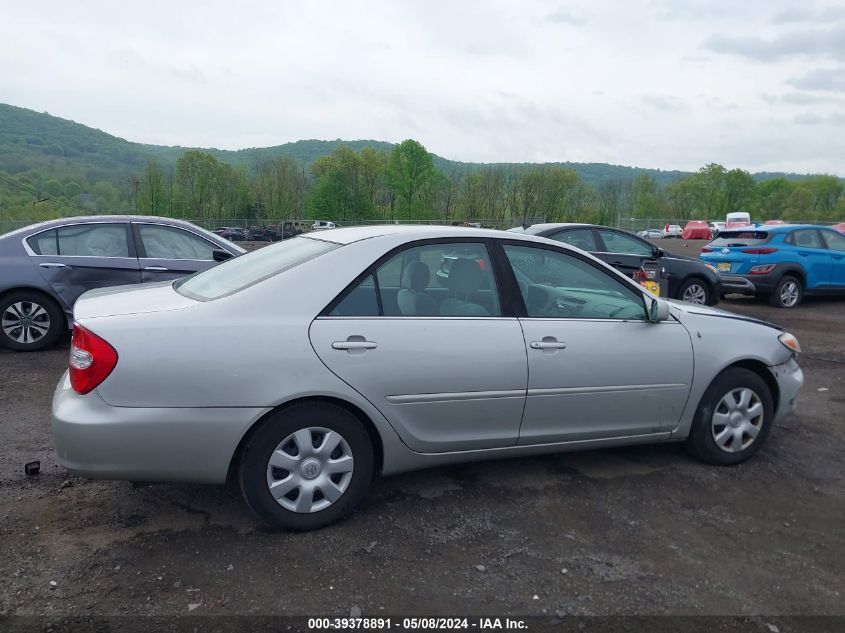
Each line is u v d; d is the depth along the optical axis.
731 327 4.66
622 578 3.20
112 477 3.26
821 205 86.44
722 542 3.59
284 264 3.79
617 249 11.16
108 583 3.03
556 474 4.42
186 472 3.33
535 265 4.20
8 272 7.33
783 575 3.29
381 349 3.58
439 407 3.75
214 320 3.37
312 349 3.44
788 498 4.18
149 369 3.23
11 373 6.60
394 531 3.58
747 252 12.84
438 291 3.88
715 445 4.58
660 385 4.34
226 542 3.42
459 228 4.12
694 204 89.94
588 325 4.16
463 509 3.87
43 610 2.82
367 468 3.65
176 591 2.98
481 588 3.08
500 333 3.89
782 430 5.48
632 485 4.28
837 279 13.13
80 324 3.32
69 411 3.24
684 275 11.48
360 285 3.66
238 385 3.32
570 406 4.09
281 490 3.46
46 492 3.95
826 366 7.84
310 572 3.17
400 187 60.28
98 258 7.62
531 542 3.52
